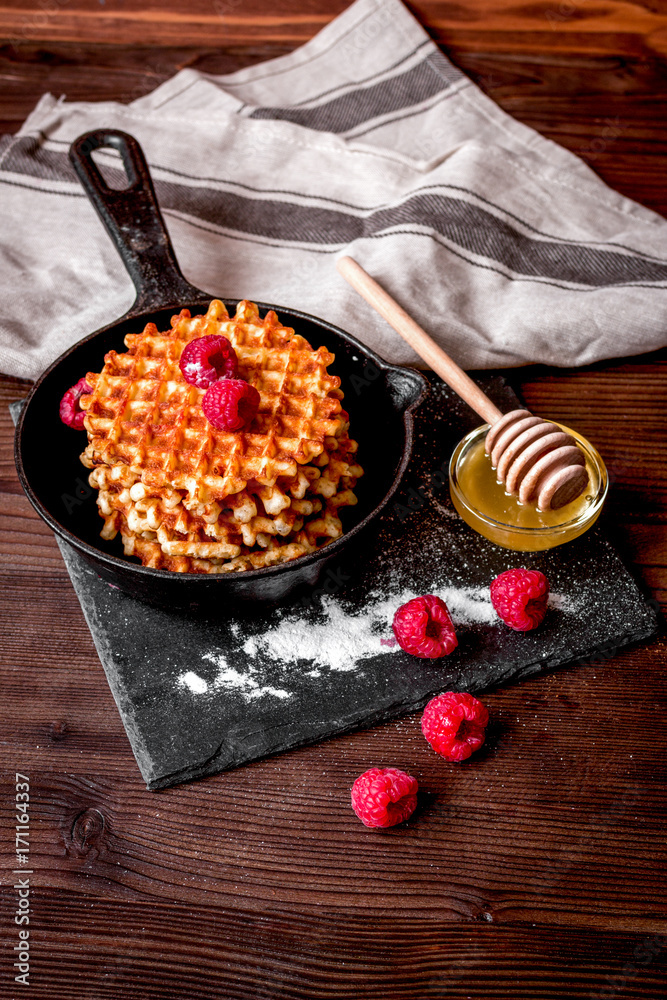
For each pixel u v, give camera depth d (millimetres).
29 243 889
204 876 704
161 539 731
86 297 866
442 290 851
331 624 758
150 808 718
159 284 799
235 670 744
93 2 1024
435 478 806
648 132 962
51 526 713
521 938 693
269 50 1015
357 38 994
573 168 923
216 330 760
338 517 768
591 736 734
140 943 693
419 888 702
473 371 853
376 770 709
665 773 726
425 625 732
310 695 737
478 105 956
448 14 1020
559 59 1006
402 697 736
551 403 844
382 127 957
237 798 720
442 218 876
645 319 843
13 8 1021
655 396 846
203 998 683
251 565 739
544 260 875
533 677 749
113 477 729
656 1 1015
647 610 761
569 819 715
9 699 746
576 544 782
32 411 750
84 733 736
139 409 743
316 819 715
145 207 811
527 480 749
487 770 726
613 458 822
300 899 700
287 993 684
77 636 763
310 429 733
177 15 1023
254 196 913
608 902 700
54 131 943
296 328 793
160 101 964
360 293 832
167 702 735
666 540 792
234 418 720
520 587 739
